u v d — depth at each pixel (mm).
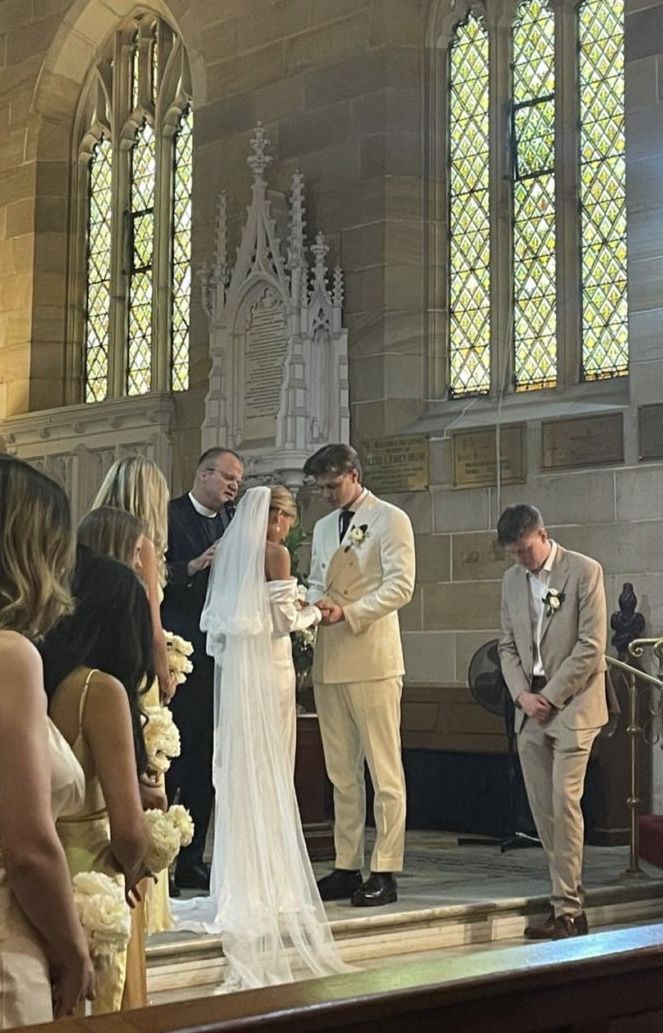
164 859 3543
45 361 15320
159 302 14578
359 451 12227
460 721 10508
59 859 2574
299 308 12273
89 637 3311
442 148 12594
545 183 12023
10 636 2615
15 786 2535
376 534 6891
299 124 12938
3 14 15859
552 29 12102
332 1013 1990
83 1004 3082
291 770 6352
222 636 6402
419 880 7746
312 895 6066
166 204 14688
